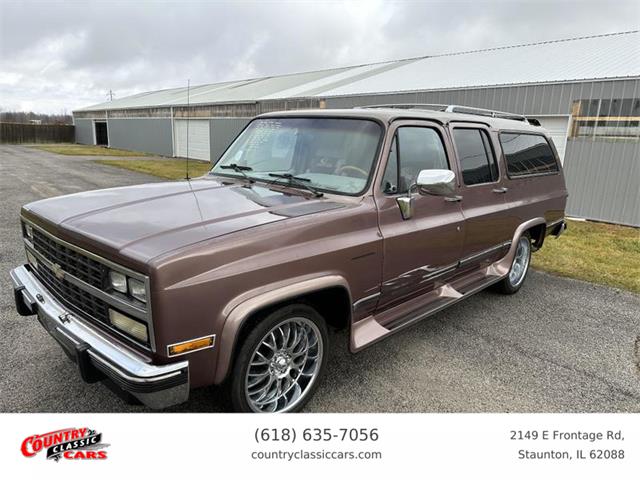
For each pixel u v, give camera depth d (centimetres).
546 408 315
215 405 294
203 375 234
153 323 215
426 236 356
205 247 227
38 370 332
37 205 312
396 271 334
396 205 331
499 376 355
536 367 373
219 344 233
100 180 1488
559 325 462
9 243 659
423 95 1383
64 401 297
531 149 536
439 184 308
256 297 243
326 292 291
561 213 605
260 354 267
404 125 348
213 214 274
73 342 245
